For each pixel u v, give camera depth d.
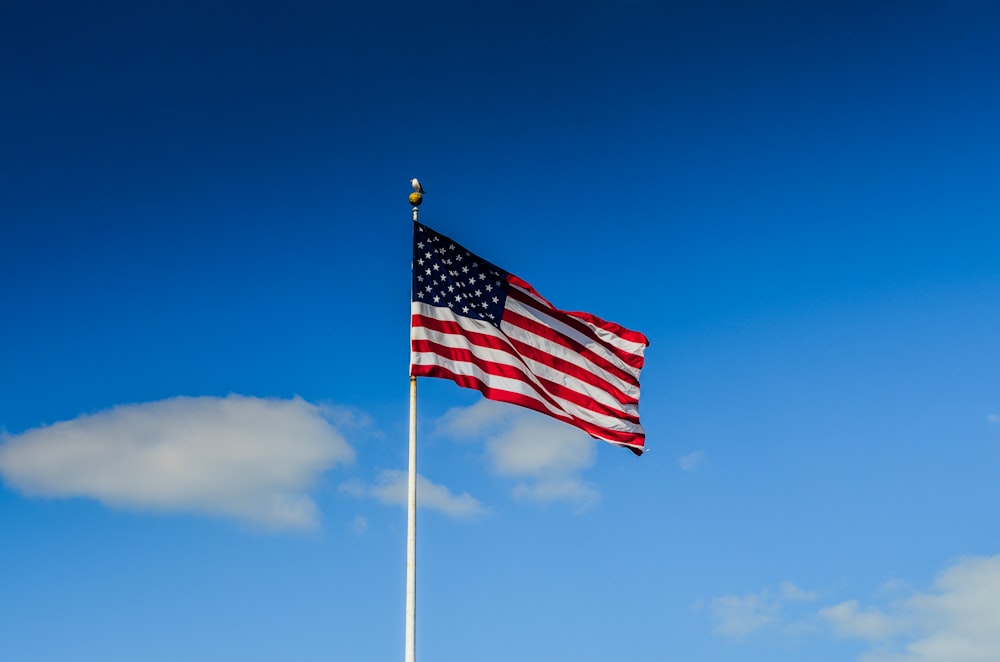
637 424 30.62
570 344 30.41
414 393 27.23
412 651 24.06
